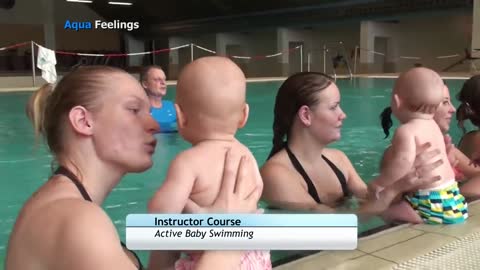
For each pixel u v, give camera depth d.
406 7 21.20
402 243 1.77
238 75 1.35
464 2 19.09
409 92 2.05
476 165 2.89
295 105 2.23
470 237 1.84
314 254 1.65
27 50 26.16
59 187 1.00
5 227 2.51
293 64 27.05
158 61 32.22
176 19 30.09
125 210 2.69
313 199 2.23
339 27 25.98
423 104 2.03
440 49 23.30
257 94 10.98
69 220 0.89
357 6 22.80
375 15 22.33
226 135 1.37
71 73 1.07
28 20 27.69
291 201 2.19
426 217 2.02
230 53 30.48
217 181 1.31
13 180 3.49
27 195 3.12
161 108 5.10
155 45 32.66
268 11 25.75
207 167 1.32
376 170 3.67
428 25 23.53
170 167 1.37
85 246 0.86
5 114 7.55
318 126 2.21
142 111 1.11
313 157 2.32
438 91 2.04
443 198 1.99
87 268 0.86
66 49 29.73
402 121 2.14
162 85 4.97
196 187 1.32
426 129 2.05
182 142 4.69
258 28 26.64
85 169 1.04
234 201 1.25
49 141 1.07
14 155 4.30
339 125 2.23
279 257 1.62
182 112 1.38
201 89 1.31
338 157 2.56
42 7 28.09
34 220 0.93
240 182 1.29
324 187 2.31
